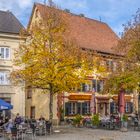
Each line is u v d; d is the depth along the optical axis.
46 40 34.47
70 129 38.75
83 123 42.47
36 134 31.73
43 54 33.59
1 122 33.91
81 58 34.81
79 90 49.91
